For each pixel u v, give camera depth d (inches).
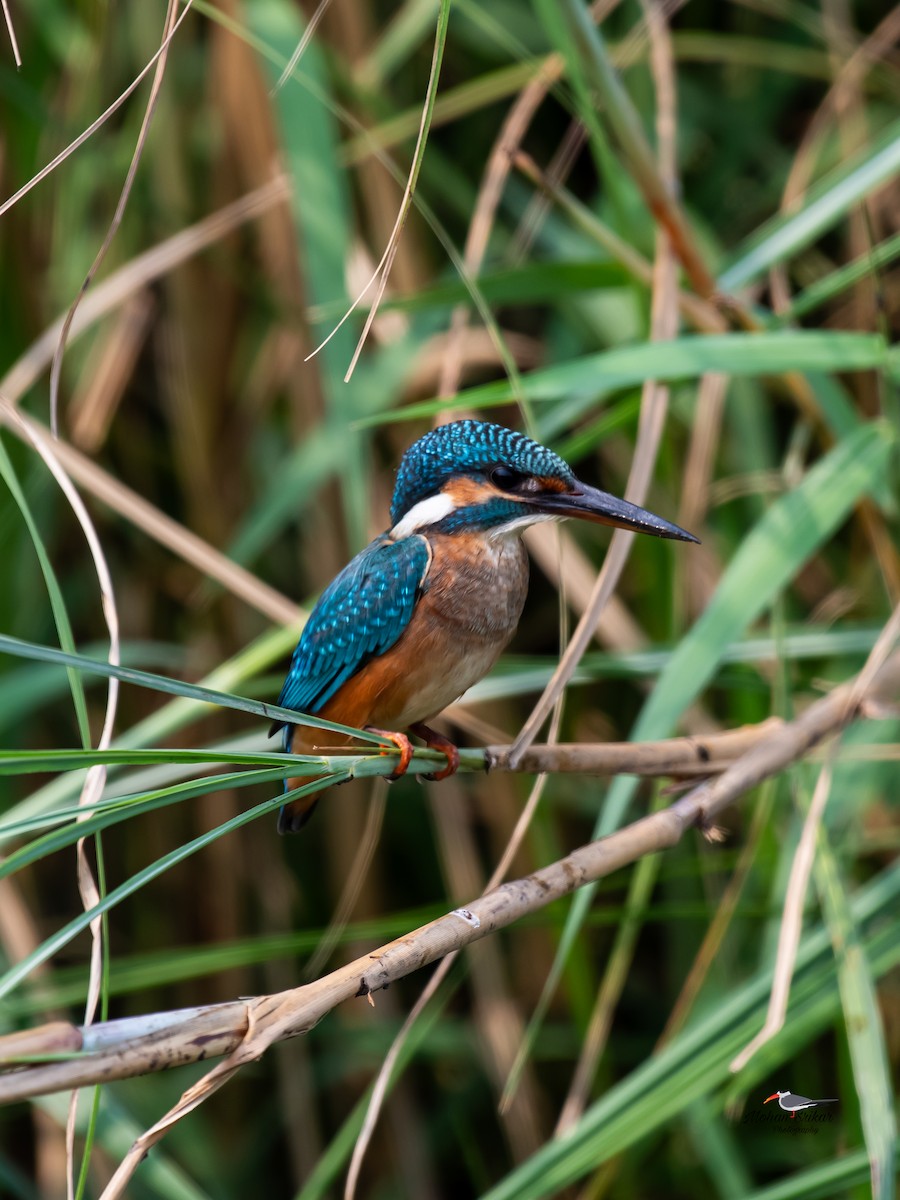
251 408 446.3
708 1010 366.6
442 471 289.9
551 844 426.6
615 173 335.9
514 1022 424.2
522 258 399.9
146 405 474.9
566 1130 307.1
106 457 459.2
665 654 324.5
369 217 452.4
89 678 423.5
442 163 436.5
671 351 284.5
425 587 281.6
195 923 454.9
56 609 200.2
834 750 266.2
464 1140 441.1
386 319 426.6
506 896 209.0
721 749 273.0
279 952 310.5
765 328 323.6
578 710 455.2
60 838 161.0
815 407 347.9
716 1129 364.5
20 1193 382.6
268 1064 460.4
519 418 458.0
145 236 442.0
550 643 467.8
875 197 436.5
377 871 452.1
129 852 461.1
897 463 340.2
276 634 332.5
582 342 445.4
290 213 416.5
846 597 413.4
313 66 358.0
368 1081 457.7
